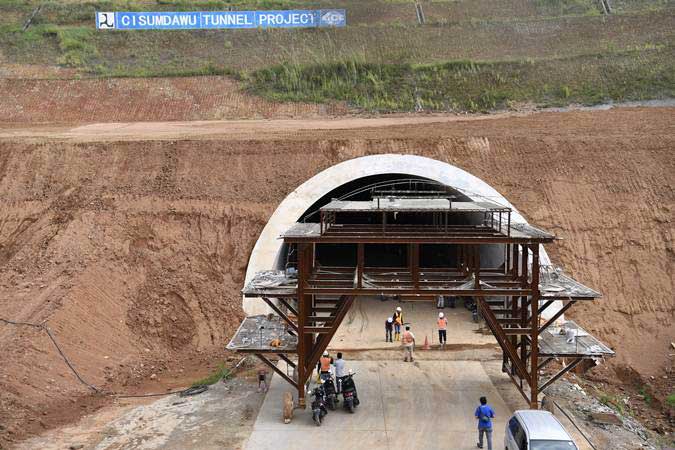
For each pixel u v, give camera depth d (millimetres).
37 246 25922
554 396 18859
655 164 28797
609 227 26562
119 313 23594
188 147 30766
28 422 16828
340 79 48281
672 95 42406
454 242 16672
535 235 17000
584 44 53562
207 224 27094
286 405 16859
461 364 21250
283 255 26328
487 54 53312
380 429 16516
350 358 21797
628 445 16344
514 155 30188
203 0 68688
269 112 44125
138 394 19594
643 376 21844
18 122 41812
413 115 42781
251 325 19891
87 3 66562
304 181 29094
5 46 55281
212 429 16500
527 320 18297
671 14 56906
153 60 54094
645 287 24859
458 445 15609
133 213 27312
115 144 31094
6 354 19438
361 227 18766
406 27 59688
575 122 36000
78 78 48375
